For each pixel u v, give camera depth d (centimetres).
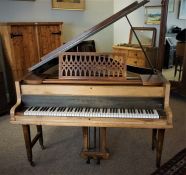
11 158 218
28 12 353
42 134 248
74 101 186
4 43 314
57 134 265
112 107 183
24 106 190
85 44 378
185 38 374
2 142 247
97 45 438
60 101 187
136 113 173
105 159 213
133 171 196
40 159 216
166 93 173
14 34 303
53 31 339
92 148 224
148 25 411
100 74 190
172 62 401
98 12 418
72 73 193
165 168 199
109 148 233
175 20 388
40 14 365
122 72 188
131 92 178
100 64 189
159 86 176
